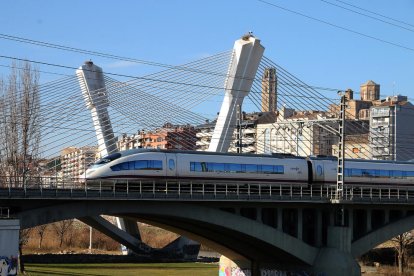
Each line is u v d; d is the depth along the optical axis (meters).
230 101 74.31
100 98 69.94
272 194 64.00
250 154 66.31
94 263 100.44
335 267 61.69
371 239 67.62
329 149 114.94
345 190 67.25
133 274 85.06
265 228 60.78
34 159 68.81
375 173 73.38
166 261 103.06
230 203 58.81
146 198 52.00
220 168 63.19
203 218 57.03
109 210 51.28
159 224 63.47
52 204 48.38
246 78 74.81
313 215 66.38
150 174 59.25
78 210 49.59
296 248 62.69
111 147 69.31
